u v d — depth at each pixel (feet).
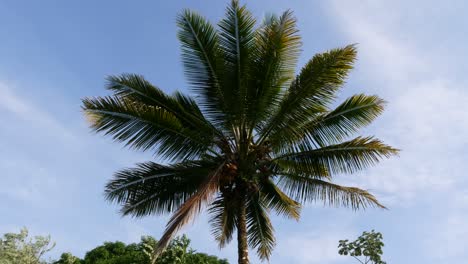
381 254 52.06
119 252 130.93
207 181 34.76
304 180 44.01
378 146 41.32
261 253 48.24
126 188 43.16
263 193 47.85
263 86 41.27
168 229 30.30
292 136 41.06
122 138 40.11
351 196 42.70
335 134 42.55
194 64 42.19
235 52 41.70
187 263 80.64
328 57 38.88
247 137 42.50
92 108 38.65
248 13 41.45
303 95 39.88
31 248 94.58
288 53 41.24
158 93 42.91
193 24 41.65
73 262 109.09
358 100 42.42
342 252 52.85
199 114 43.60
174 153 41.22
